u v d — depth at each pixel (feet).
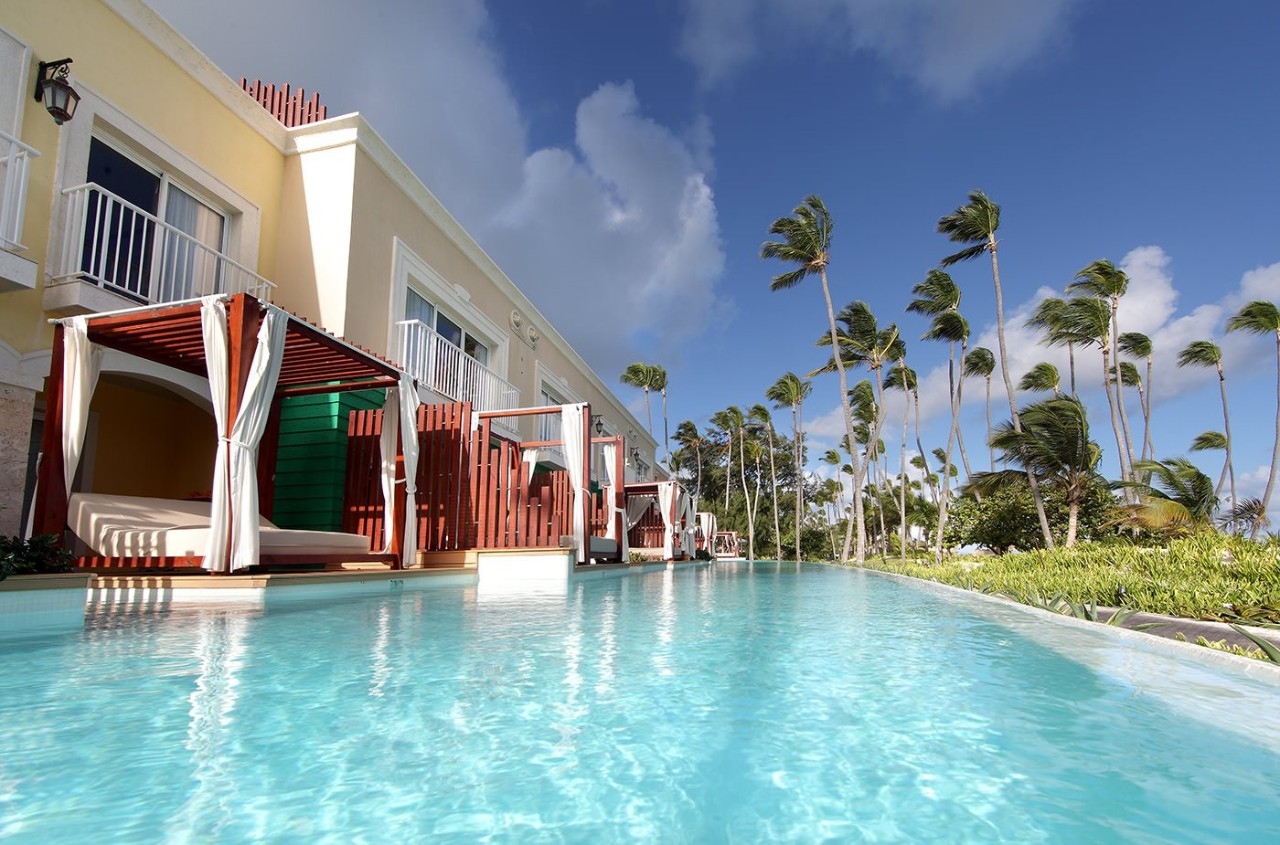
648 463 106.93
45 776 5.52
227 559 18.22
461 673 9.68
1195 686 9.86
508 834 4.61
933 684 9.72
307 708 7.65
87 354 19.86
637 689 8.97
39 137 21.29
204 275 28.25
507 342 50.37
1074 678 10.36
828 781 5.78
